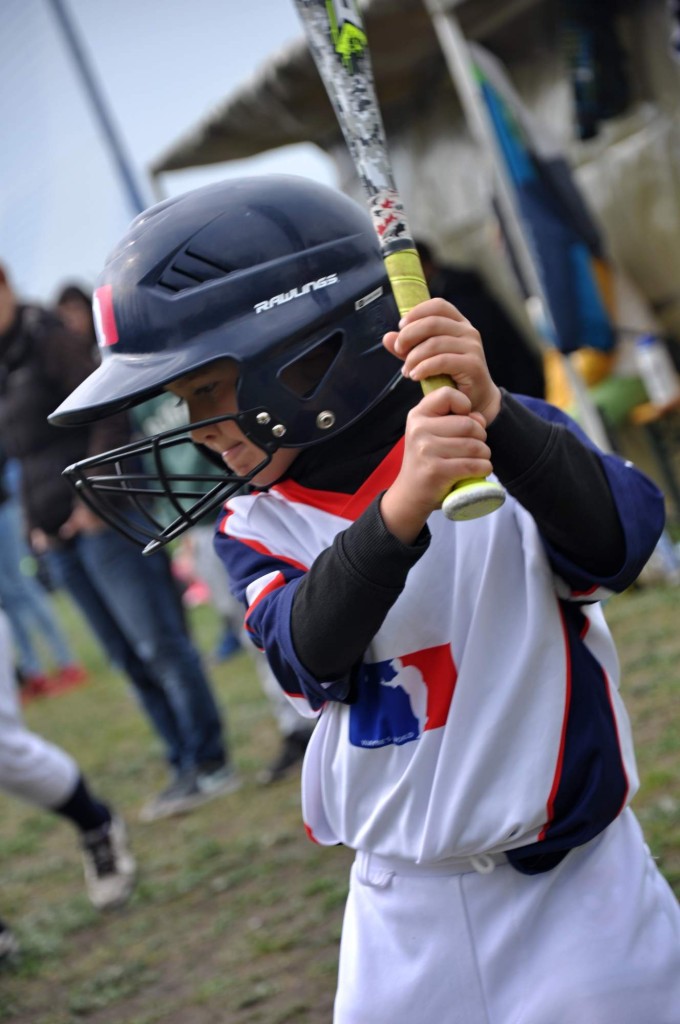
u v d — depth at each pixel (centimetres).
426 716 139
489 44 569
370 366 142
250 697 579
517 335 593
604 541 136
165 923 329
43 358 401
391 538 123
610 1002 132
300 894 320
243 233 141
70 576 425
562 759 137
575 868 140
